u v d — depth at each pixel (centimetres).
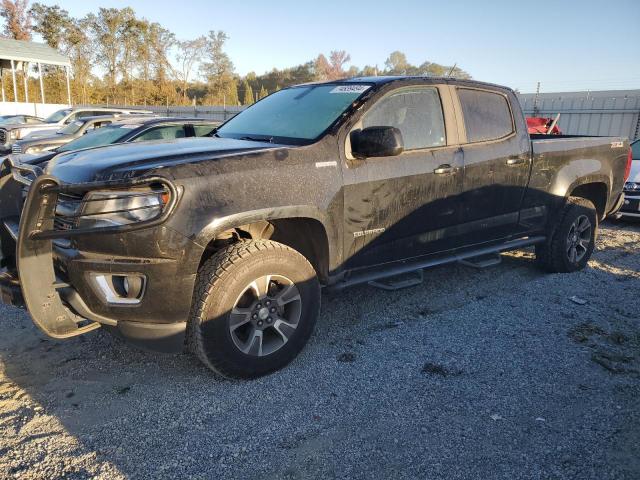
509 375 346
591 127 1794
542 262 563
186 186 290
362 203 374
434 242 436
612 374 348
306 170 342
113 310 295
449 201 434
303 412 302
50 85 4625
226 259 314
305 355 373
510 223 497
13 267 352
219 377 340
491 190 466
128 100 5147
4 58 2858
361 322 433
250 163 319
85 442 272
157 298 293
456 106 445
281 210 326
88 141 784
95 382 333
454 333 412
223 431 283
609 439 278
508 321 436
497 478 248
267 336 347
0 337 396
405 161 398
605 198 596
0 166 384
